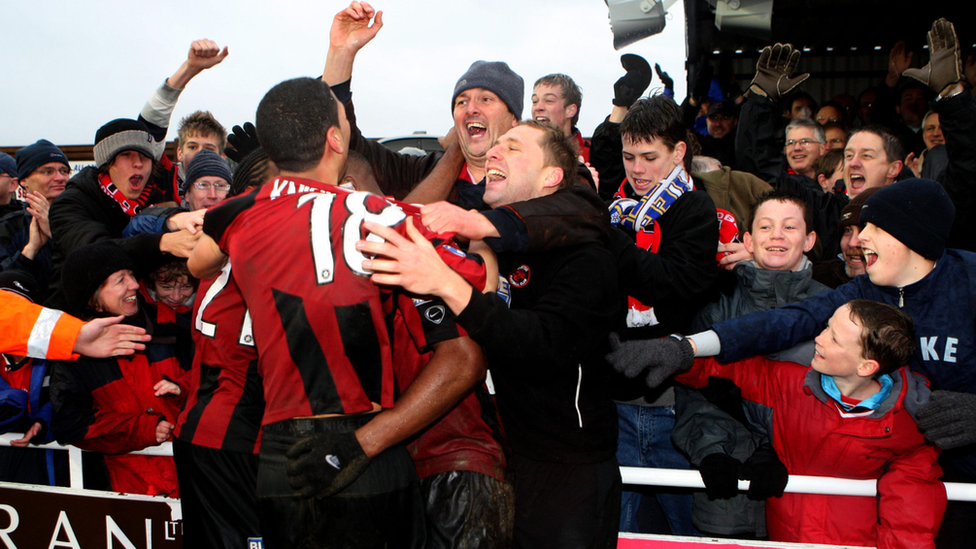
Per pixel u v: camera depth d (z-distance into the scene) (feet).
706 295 7.48
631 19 10.14
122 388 7.05
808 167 11.76
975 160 7.99
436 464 5.30
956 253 6.45
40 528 7.01
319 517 4.38
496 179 5.96
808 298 6.78
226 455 5.32
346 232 4.28
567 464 5.56
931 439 5.59
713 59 21.22
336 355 4.27
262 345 4.39
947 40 8.07
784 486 6.05
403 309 4.66
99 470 8.29
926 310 6.34
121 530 6.81
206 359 5.53
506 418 5.81
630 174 7.83
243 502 5.35
